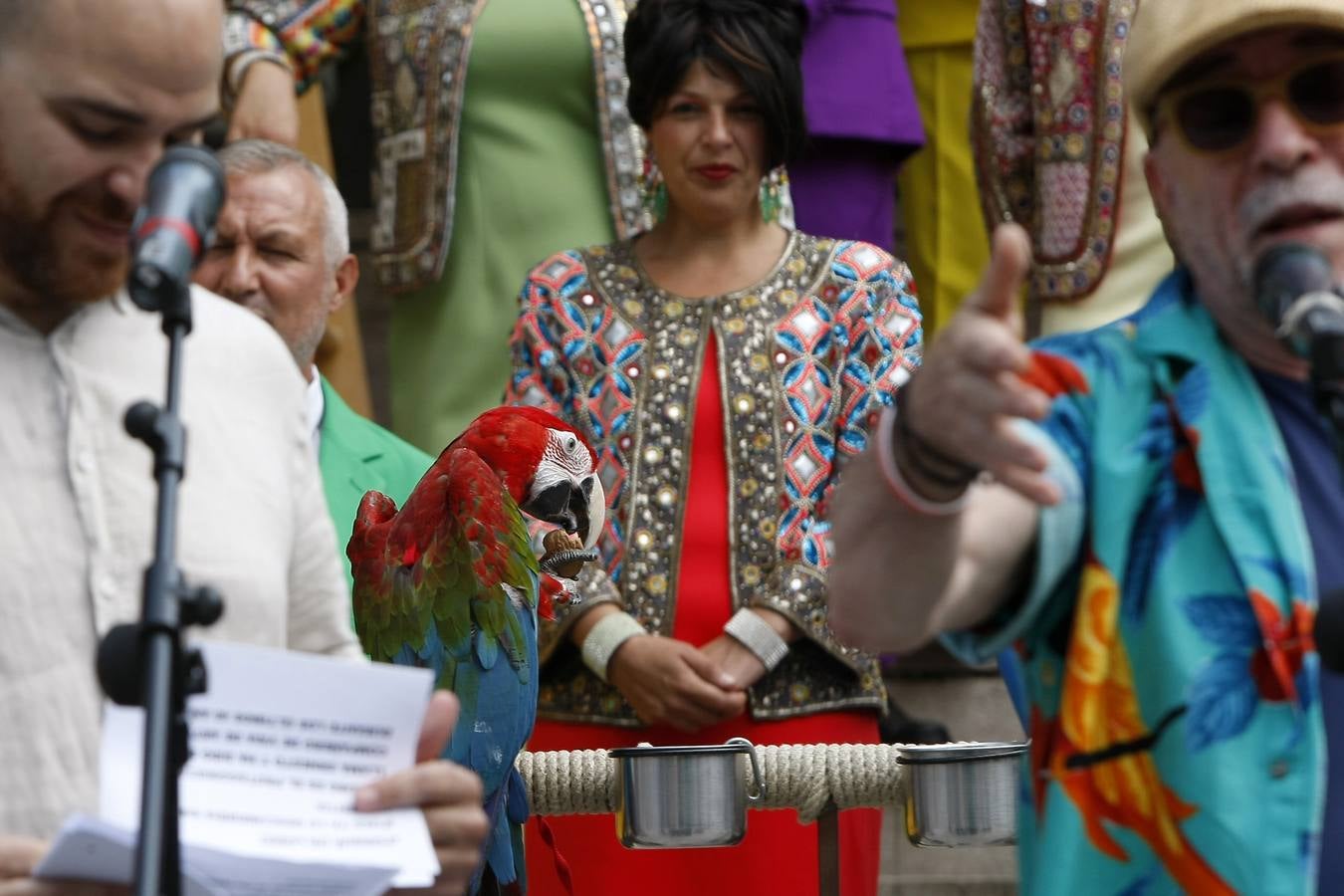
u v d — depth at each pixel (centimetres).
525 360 1827
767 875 1691
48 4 894
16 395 948
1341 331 820
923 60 2419
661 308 1808
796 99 1817
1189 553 895
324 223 1662
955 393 787
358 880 909
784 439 1764
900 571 855
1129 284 2105
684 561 1748
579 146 2081
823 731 1741
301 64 2178
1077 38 2103
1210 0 916
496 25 2072
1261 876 853
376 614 1231
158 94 908
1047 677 922
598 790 1473
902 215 2606
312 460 1059
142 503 956
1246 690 872
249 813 905
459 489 1234
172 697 804
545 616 1367
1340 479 877
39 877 860
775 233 1855
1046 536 885
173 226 833
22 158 904
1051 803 890
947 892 2261
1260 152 913
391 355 2166
